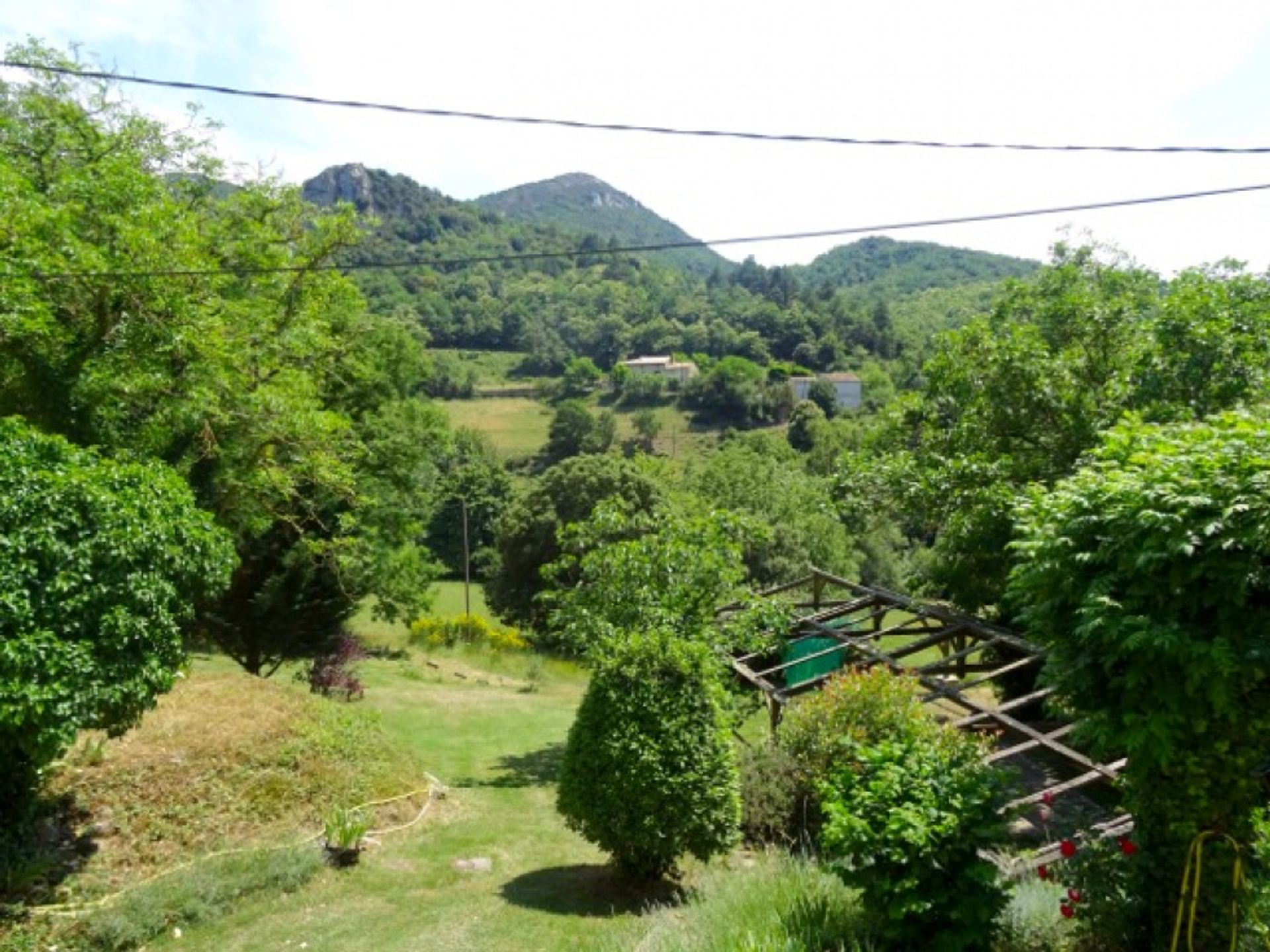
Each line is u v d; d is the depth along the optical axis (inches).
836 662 654.5
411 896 344.2
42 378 479.5
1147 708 202.7
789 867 282.0
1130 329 631.8
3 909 291.4
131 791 369.7
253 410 606.2
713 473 1707.7
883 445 748.6
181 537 345.7
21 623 283.0
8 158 532.1
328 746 450.0
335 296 823.7
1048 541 221.9
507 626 1437.0
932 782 221.5
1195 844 194.5
